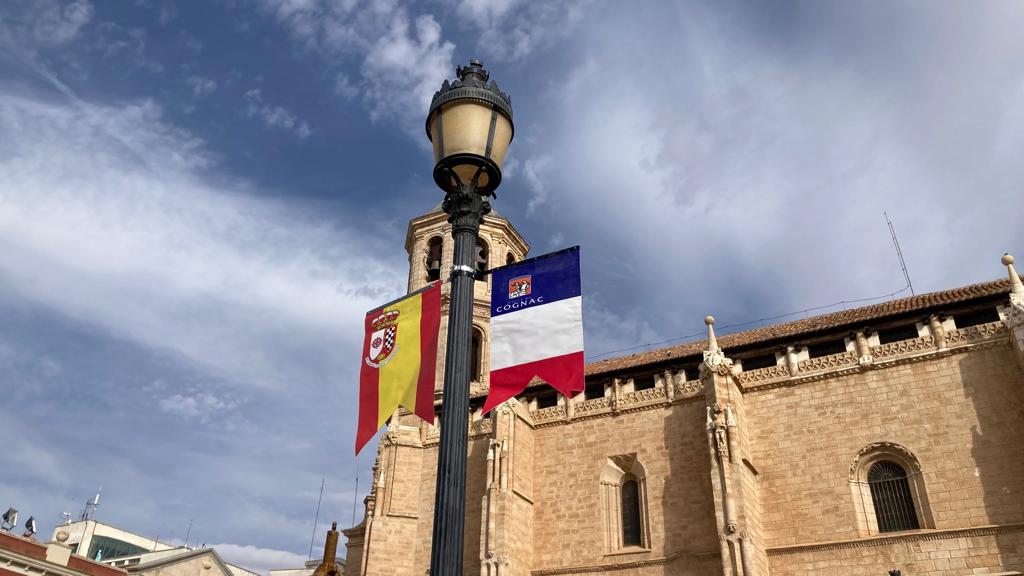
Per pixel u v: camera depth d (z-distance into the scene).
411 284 58.28
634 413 43.12
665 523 39.31
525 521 42.50
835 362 38.91
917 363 36.94
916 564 33.12
